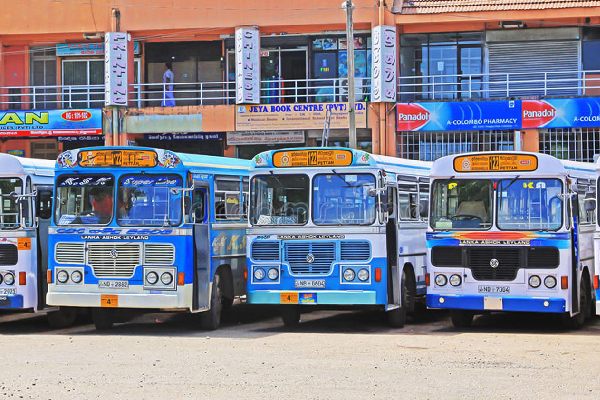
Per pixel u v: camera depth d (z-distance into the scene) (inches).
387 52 2223.2
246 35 2288.4
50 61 2486.5
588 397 645.9
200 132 2338.8
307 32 2379.4
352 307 1101.7
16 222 1096.8
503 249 1067.3
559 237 1050.1
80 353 891.4
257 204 1123.9
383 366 793.6
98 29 2373.3
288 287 1099.9
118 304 1065.5
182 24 2347.4
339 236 1090.1
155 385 697.0
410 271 1223.5
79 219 1090.1
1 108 2458.2
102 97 2481.5
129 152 1087.6
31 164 1130.0
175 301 1053.2
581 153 2183.8
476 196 1090.1
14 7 2406.5
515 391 669.3
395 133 2236.7
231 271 1198.9
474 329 1143.0
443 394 657.0
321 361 826.8
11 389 682.2
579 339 1008.2
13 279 1091.9
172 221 1064.8
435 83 2267.5
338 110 2258.9
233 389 677.9
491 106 2176.4
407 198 1224.8
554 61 2284.7
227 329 1154.0
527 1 2271.2
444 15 2262.6
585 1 2236.7
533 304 1050.7
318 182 1107.3
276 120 2285.9
